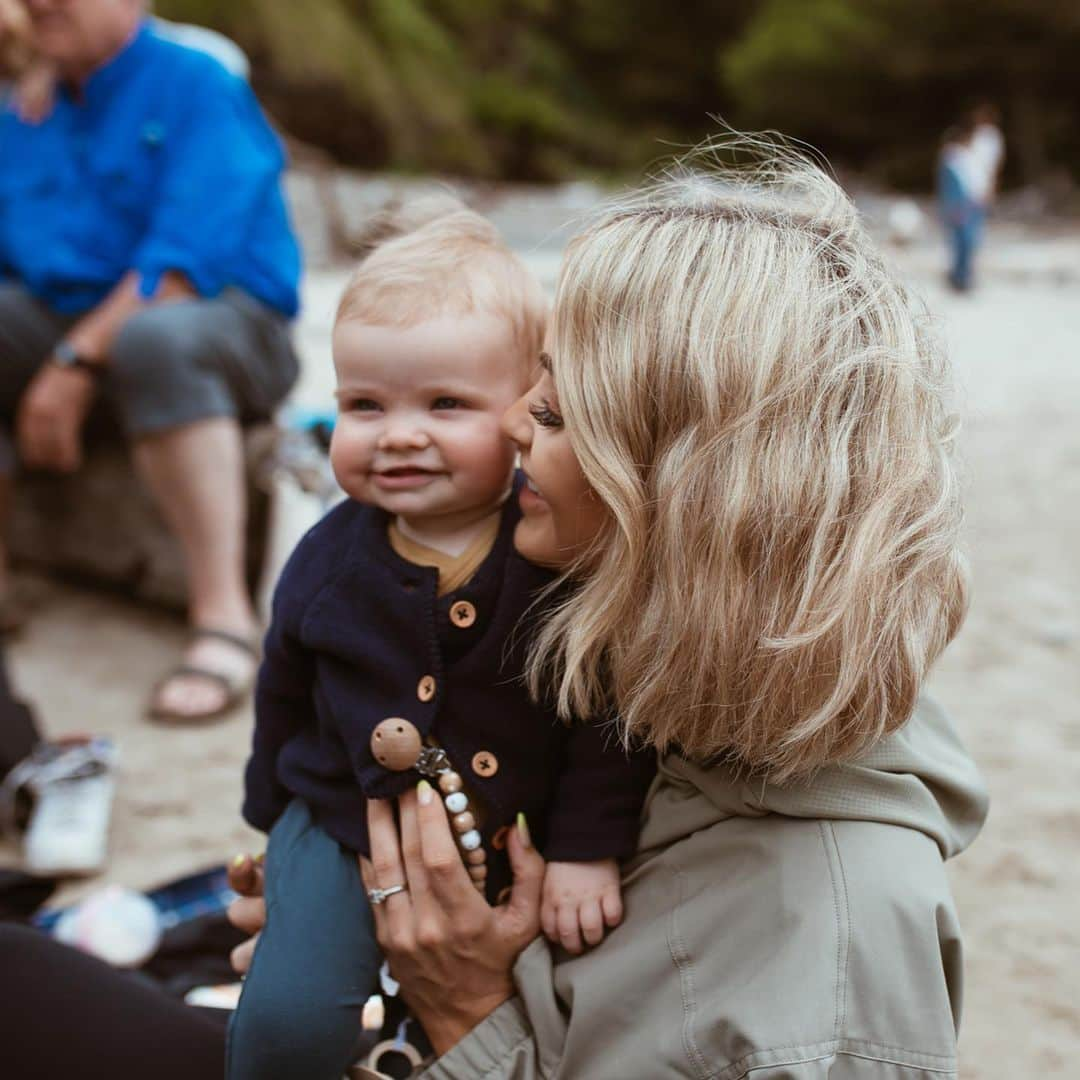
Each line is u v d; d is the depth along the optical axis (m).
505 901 1.14
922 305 1.00
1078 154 25.75
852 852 0.96
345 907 1.13
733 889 0.98
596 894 1.07
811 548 0.90
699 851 1.02
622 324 0.94
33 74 2.98
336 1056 1.11
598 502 1.00
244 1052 1.10
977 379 7.19
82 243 2.95
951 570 0.95
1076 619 3.57
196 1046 1.21
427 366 1.12
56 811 2.27
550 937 1.08
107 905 1.92
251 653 2.91
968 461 1.03
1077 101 25.89
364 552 1.15
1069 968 1.99
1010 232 18.78
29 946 1.25
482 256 1.18
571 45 27.84
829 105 26.89
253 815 1.29
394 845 1.10
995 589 3.82
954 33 25.42
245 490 3.06
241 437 3.05
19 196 3.00
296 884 1.15
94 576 3.56
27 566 3.65
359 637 1.13
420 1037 1.16
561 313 0.98
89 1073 1.18
